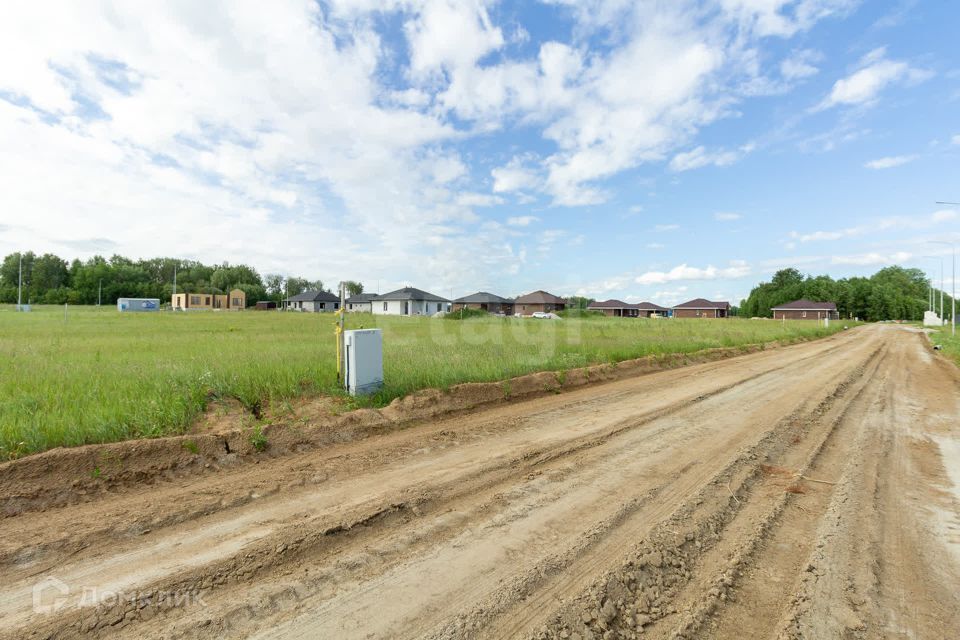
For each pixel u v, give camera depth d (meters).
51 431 4.78
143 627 2.51
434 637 2.48
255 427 5.63
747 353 19.41
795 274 108.88
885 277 116.94
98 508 3.91
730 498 4.41
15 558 3.13
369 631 2.52
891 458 5.79
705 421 7.44
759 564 3.31
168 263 112.94
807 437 6.66
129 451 4.64
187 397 6.28
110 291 89.81
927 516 4.14
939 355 20.08
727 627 2.64
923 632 2.62
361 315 40.00
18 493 3.92
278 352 10.97
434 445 5.96
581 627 2.59
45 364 8.85
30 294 90.38
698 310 95.62
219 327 22.98
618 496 4.41
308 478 4.71
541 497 4.37
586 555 3.33
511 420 7.38
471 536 3.60
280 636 2.47
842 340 29.38
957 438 6.79
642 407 8.45
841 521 3.99
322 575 3.04
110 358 9.82
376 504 4.07
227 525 3.67
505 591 2.89
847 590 2.99
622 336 20.61
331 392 7.49
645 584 3.02
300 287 127.81
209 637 2.45
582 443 6.13
